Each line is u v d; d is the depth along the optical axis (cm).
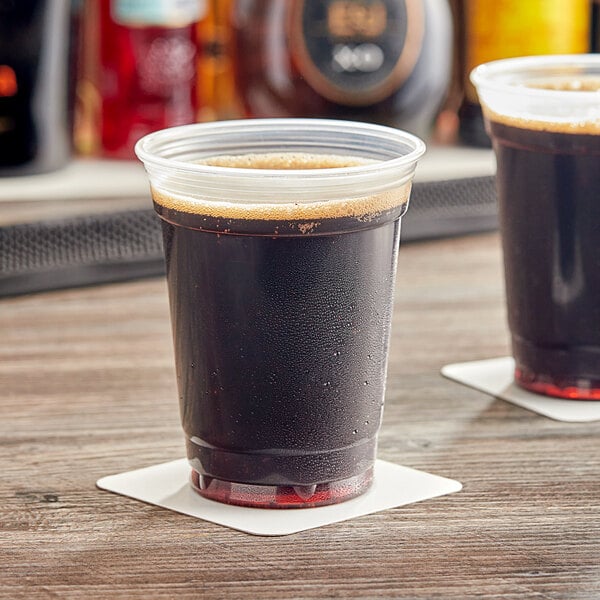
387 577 68
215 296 70
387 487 74
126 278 101
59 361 88
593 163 80
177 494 74
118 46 115
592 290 81
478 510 73
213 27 121
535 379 84
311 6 113
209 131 74
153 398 84
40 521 72
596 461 77
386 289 71
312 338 70
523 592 67
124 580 67
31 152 111
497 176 83
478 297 98
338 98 114
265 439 71
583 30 120
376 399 72
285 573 68
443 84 118
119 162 118
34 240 100
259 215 68
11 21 108
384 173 69
